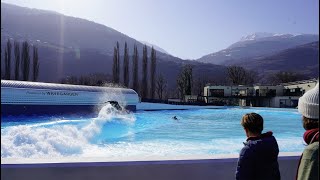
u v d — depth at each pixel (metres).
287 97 57.97
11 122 23.72
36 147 11.49
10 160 3.37
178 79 83.81
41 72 160.75
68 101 30.83
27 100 27.56
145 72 69.81
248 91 62.94
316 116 2.14
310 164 1.93
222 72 170.25
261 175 2.76
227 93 62.66
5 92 26.09
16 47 65.62
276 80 98.75
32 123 23.12
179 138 17.67
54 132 13.15
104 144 14.99
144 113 38.75
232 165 3.66
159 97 88.25
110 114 34.22
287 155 3.92
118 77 68.69
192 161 3.57
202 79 105.88
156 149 14.23
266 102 60.56
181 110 46.44
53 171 3.30
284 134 21.19
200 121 29.38
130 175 3.43
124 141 16.06
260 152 2.77
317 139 2.06
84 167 3.35
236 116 36.28
